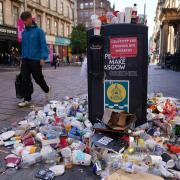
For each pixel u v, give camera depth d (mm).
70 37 45312
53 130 3396
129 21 3285
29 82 5133
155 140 3102
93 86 3477
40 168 2578
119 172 2348
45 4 38469
